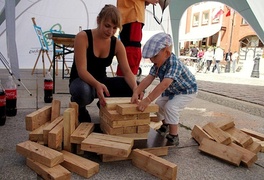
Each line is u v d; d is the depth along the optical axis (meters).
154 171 1.17
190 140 1.69
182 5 4.43
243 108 2.94
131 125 1.38
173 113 1.54
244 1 2.86
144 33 5.91
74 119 1.36
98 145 1.19
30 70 5.58
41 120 1.47
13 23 3.08
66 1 5.80
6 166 1.18
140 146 1.36
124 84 1.76
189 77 1.62
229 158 1.36
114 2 6.14
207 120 2.24
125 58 1.74
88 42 1.59
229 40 18.41
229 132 1.67
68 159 1.19
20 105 2.35
